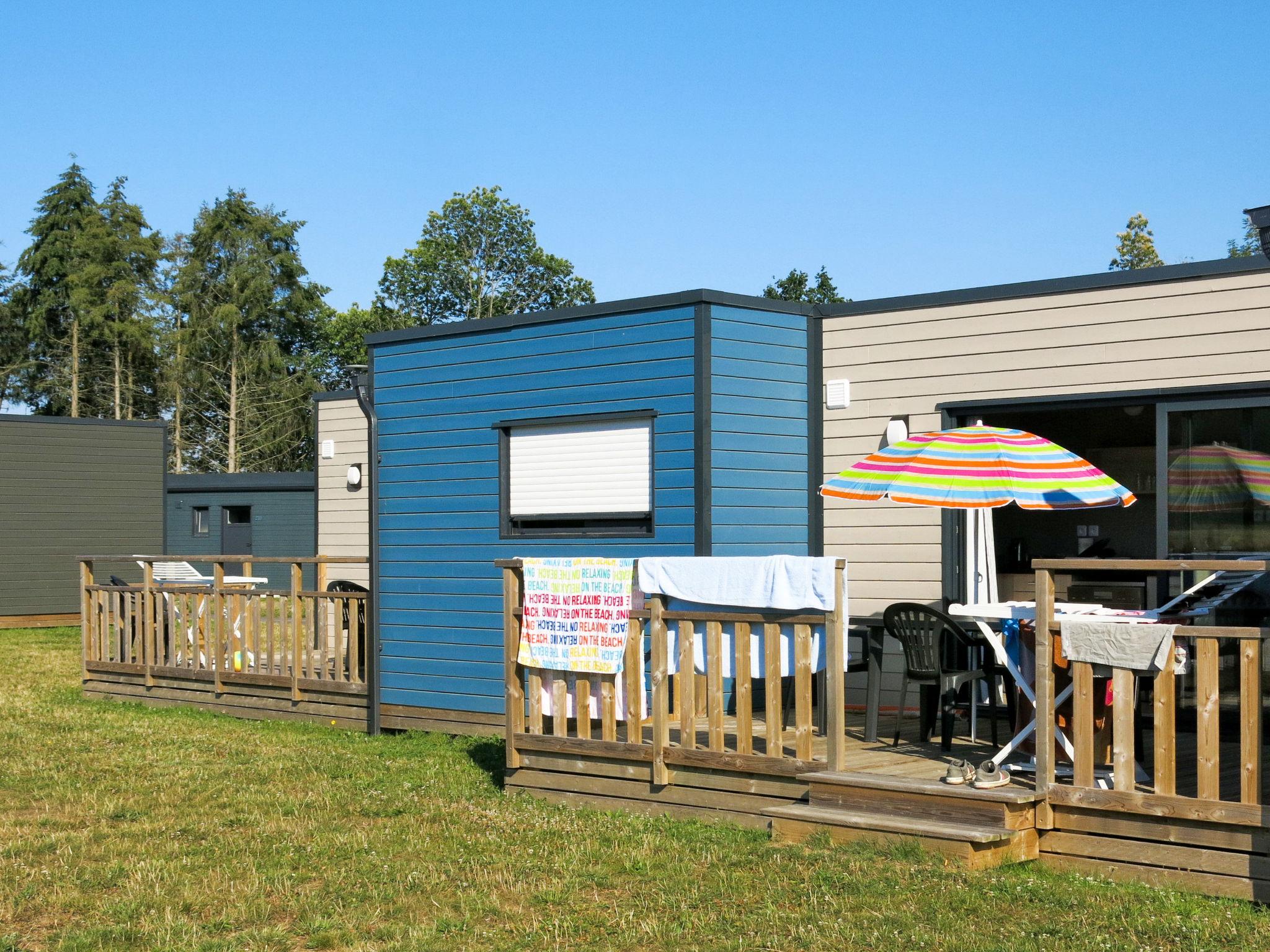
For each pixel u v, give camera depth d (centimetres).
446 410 1099
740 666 745
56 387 5019
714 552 952
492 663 1060
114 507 2480
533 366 1045
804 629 722
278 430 4838
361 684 1143
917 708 1017
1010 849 641
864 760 763
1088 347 942
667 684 775
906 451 786
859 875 623
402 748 1041
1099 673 666
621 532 992
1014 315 977
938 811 660
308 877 671
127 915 607
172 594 1336
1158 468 916
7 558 2355
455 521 1090
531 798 842
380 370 1147
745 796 745
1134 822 621
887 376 1030
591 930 571
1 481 2358
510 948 550
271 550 2992
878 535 1034
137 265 5194
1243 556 800
